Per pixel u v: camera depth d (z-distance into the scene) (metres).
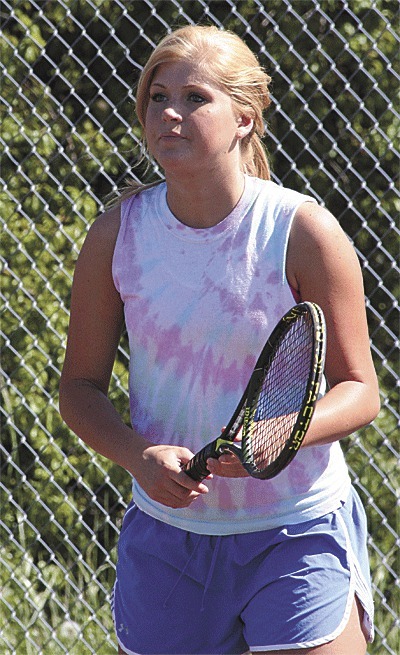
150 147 6.32
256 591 6.29
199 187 6.19
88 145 13.21
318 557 6.22
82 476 13.27
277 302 6.18
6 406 13.28
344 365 6.22
